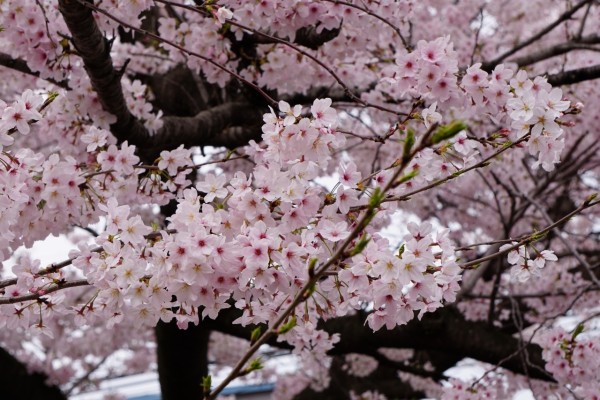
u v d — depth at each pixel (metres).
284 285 2.40
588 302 6.64
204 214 2.43
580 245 8.20
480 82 2.95
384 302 2.41
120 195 3.32
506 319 6.66
